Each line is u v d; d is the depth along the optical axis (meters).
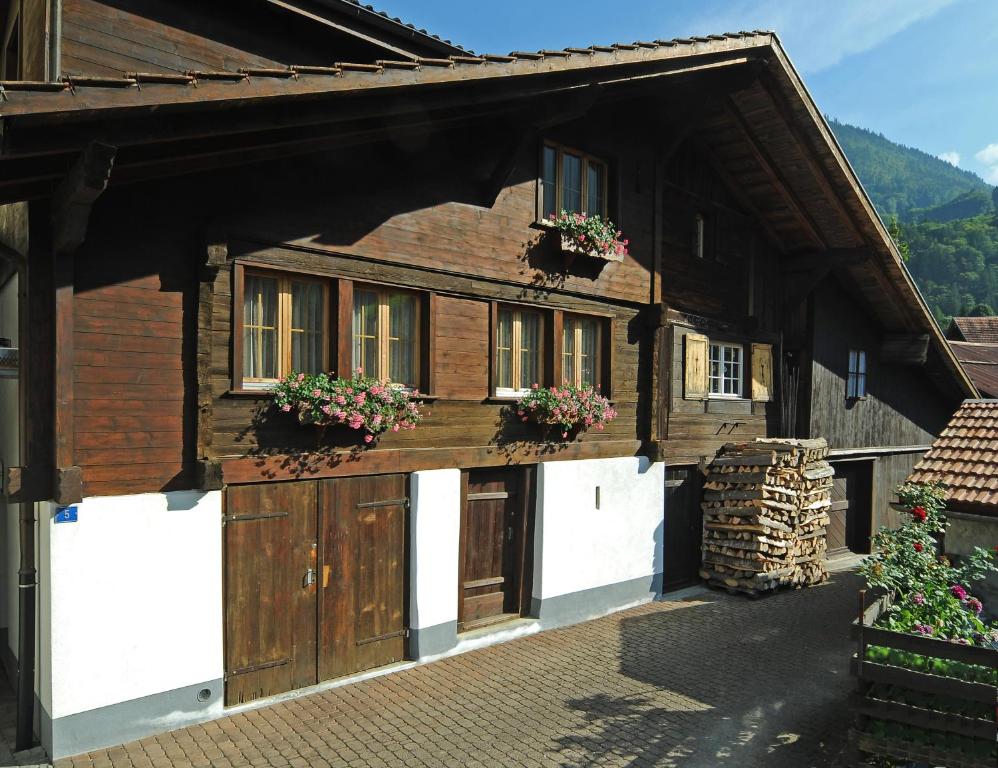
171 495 5.88
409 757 5.62
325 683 6.90
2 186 5.00
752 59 9.42
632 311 10.19
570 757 5.66
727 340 12.11
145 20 6.07
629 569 9.94
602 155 9.63
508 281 8.40
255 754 5.59
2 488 7.21
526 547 8.82
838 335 14.20
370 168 7.13
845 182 11.13
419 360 7.68
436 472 7.69
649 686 7.08
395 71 5.93
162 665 5.84
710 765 5.58
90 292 5.52
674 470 11.07
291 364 6.76
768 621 9.36
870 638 5.17
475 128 8.04
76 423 5.45
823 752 5.79
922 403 16.69
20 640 5.73
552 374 9.02
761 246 12.86
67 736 5.40
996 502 7.18
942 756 4.91
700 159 11.51
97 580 5.52
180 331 5.97
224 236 6.02
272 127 5.44
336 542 6.98
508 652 8.00
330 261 6.85
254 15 6.86
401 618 7.54
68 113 4.30
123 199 5.68
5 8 7.03
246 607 6.37
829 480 11.94
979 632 5.73
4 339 6.61
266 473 6.43
